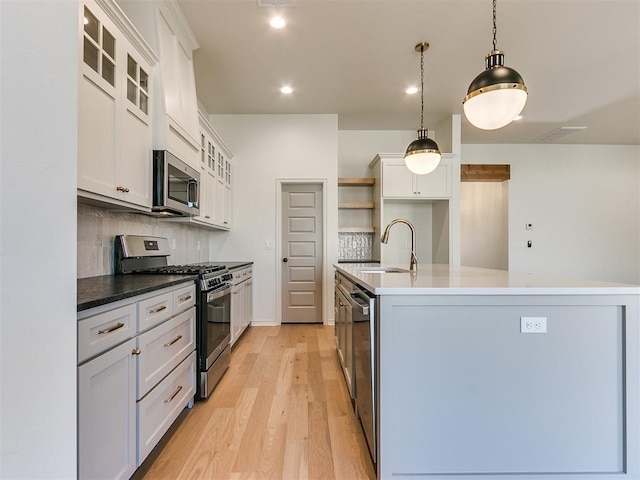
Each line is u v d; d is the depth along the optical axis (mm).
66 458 770
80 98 1445
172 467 1604
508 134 5406
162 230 3105
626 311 1430
